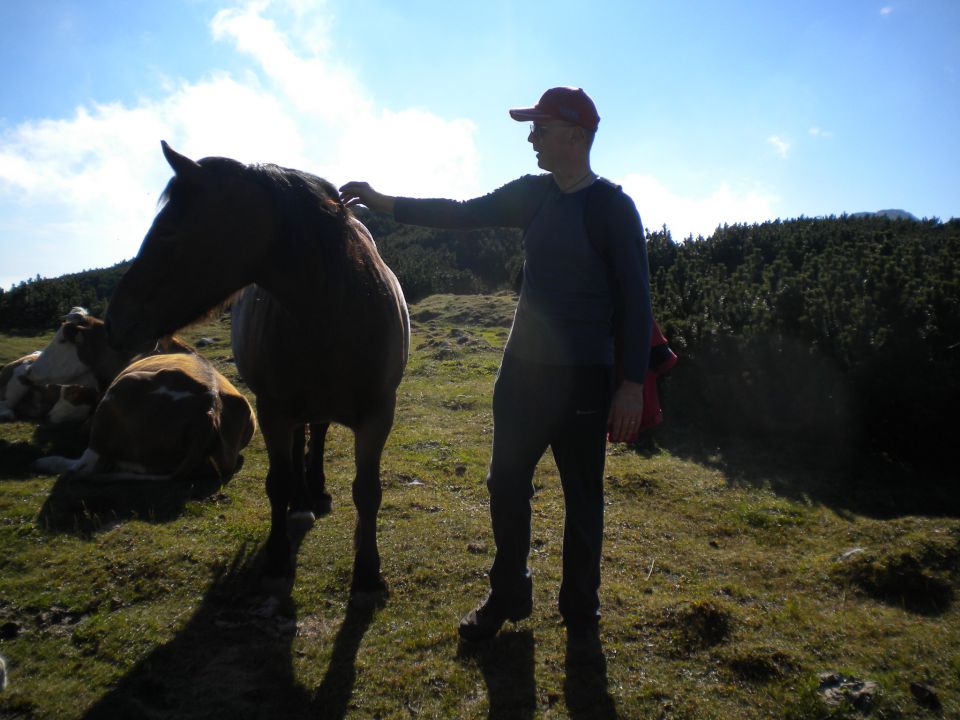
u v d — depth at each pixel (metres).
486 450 5.17
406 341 3.30
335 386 2.81
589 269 2.25
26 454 5.03
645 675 2.35
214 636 2.64
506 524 2.46
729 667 2.37
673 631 2.58
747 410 5.34
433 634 2.63
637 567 3.20
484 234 29.42
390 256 19.34
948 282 5.04
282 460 3.04
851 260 6.46
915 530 3.29
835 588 2.93
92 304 16.22
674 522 3.78
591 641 2.49
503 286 20.94
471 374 7.99
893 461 4.77
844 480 4.45
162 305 2.31
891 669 2.32
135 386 4.36
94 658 2.48
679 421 5.69
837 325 5.16
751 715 2.14
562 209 2.26
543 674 2.38
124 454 4.39
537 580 3.04
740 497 4.14
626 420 2.17
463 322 12.34
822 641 2.50
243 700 2.27
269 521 3.77
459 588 3.01
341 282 2.62
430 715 2.18
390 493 4.20
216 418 4.46
